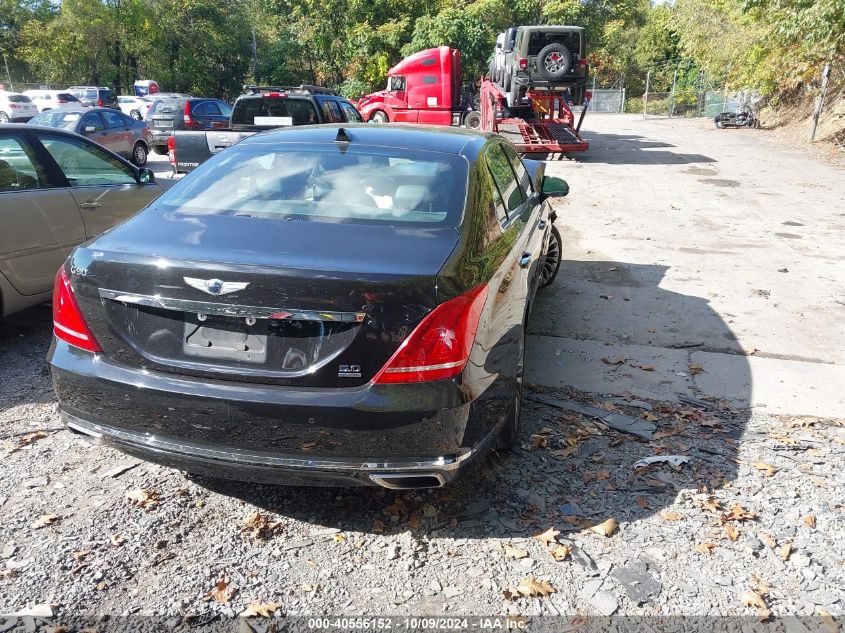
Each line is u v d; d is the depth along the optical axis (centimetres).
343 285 261
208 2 5359
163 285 275
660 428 411
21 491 335
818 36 1722
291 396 267
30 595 267
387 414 264
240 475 283
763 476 362
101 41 5206
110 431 295
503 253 341
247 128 1260
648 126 3269
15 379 464
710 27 3114
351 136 395
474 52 3297
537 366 502
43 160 547
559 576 285
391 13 3734
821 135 2330
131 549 296
